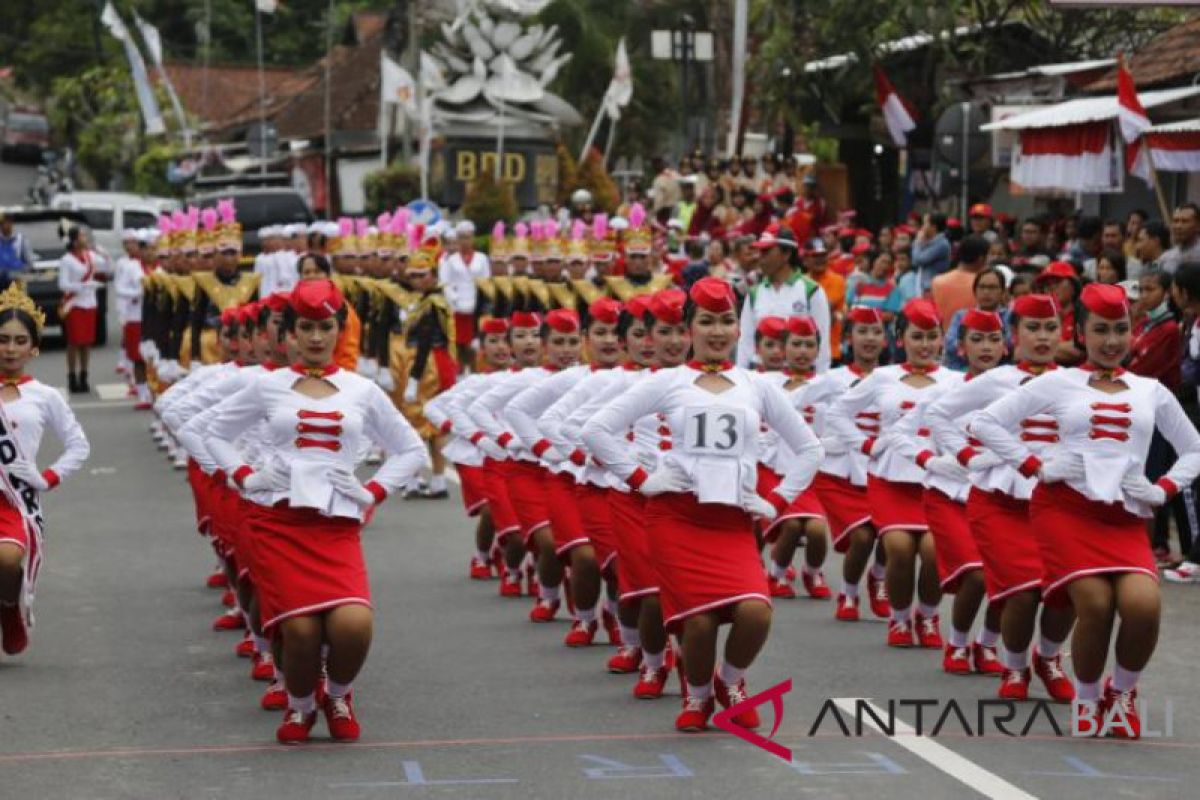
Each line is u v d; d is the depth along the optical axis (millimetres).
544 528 12234
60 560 14766
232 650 11406
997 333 10914
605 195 36344
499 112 40125
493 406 12617
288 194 35438
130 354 26109
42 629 12031
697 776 8219
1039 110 21188
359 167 50938
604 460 8938
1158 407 9133
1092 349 9125
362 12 72438
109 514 17219
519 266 18812
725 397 8938
